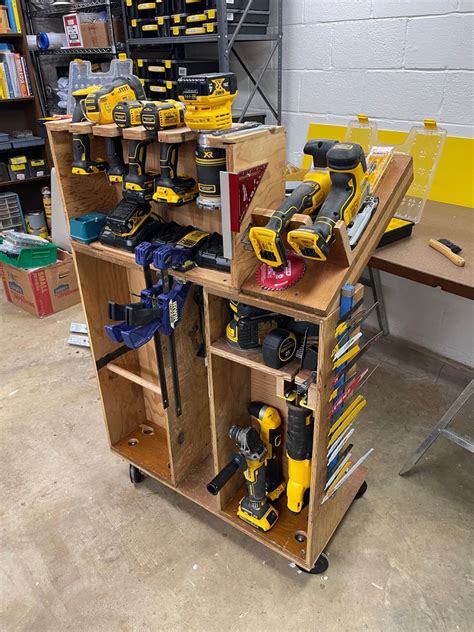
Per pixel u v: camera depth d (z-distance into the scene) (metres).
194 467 1.71
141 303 1.29
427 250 1.53
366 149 2.02
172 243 1.29
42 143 3.78
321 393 1.11
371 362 2.46
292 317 1.17
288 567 1.50
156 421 1.94
